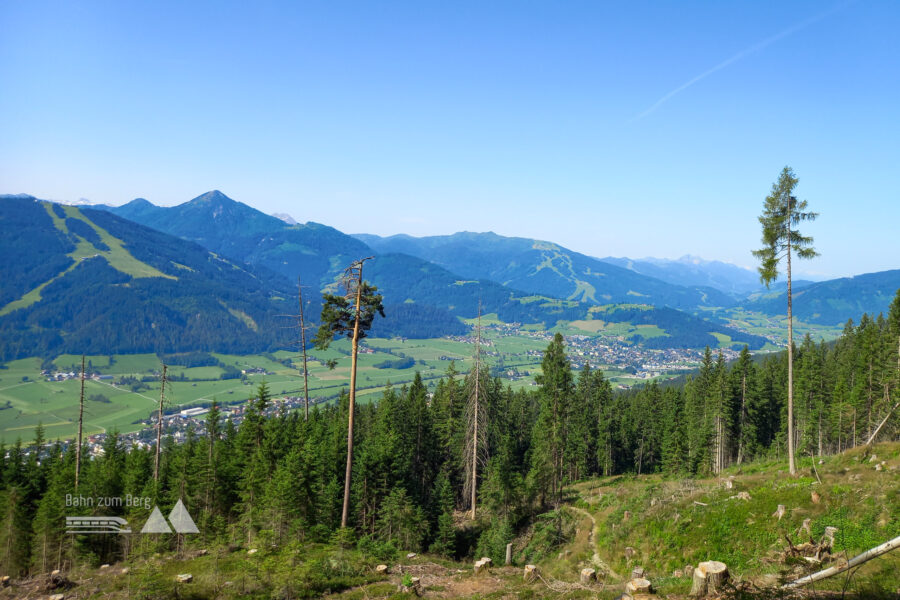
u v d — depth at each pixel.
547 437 56.62
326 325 30.89
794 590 13.13
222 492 40.28
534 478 50.44
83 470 48.75
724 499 27.06
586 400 81.69
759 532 22.47
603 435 75.31
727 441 66.75
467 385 47.91
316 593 18.98
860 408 58.31
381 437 46.59
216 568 21.64
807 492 23.62
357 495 40.62
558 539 36.88
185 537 32.84
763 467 46.06
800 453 64.06
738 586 13.41
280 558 20.67
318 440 50.09
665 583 17.05
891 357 54.91
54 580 23.38
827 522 20.38
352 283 31.34
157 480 40.50
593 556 29.25
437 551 37.94
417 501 43.16
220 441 53.78
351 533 29.14
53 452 58.94
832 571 11.38
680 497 30.77
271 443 43.44
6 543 35.91
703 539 24.09
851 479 23.81
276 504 33.66
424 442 54.62
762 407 75.44
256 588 19.41
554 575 22.58
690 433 67.81
